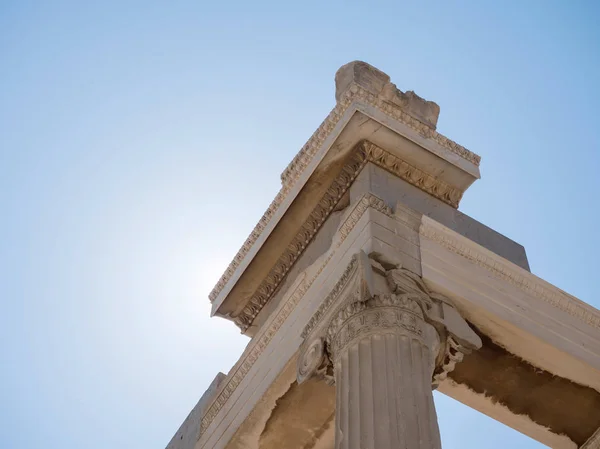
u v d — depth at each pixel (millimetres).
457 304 17438
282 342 18906
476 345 16859
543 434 19266
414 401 14836
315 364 16797
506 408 18922
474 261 18219
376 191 18641
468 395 18797
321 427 19359
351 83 19547
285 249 20578
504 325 17719
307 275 18984
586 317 19031
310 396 18828
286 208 20016
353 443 14414
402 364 15359
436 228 18109
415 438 14242
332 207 19641
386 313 16109
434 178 19656
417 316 16359
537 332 18000
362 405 14820
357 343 15836
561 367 18250
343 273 17250
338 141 19250
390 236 17484
